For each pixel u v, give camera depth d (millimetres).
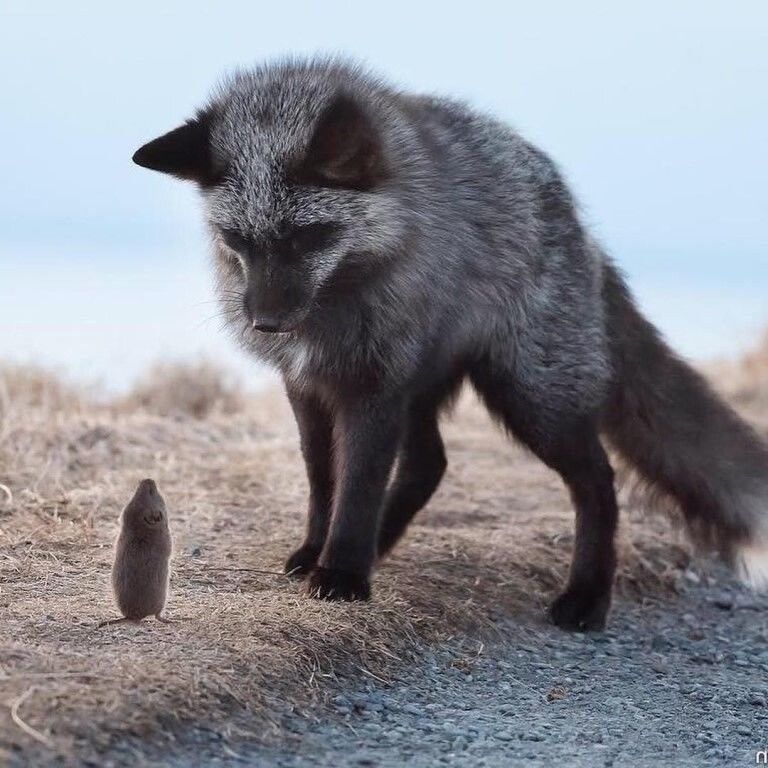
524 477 19203
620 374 15188
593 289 14688
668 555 16438
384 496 12953
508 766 9367
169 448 18562
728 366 29016
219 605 11648
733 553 15406
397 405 12961
